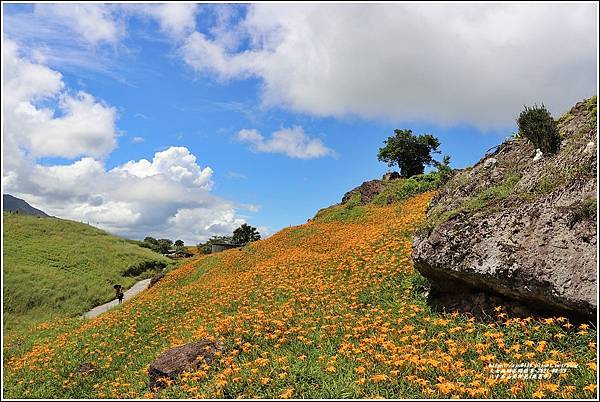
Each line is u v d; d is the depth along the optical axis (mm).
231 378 6754
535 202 7445
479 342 6824
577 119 10734
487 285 7672
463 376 5949
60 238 44969
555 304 6707
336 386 6016
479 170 12242
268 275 15805
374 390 5836
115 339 12664
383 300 10078
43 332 18328
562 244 6727
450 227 8141
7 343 17172
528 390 5473
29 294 29047
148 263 44562
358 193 33094
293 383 6336
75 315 27047
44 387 9812
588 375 5633
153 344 11492
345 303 10164
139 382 8227
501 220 7578
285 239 25328
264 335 8852
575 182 7219
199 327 10984
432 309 8820
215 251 41406
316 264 15492
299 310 10523
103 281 36625
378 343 7363
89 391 9039
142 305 17250
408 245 13203
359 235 19891
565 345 6410
